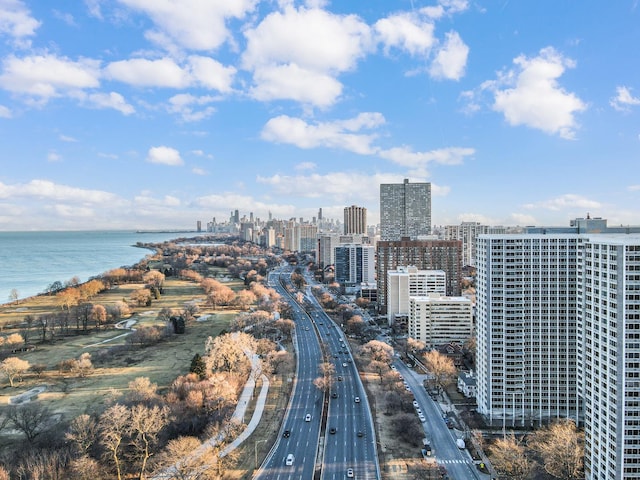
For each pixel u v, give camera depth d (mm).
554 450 161125
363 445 183625
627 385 138625
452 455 177250
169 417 179875
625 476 139625
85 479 147000
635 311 136750
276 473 161625
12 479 142250
